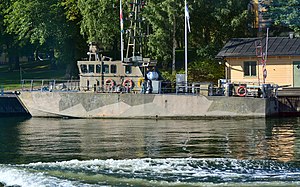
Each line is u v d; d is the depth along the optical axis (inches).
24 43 3636.8
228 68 2864.2
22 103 2504.9
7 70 4544.8
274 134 1815.9
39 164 1244.5
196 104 2319.1
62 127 2100.1
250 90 2477.9
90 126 2114.9
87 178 1098.7
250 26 3270.2
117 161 1254.9
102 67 2463.1
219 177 1082.7
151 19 3034.0
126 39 3129.9
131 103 2362.2
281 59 2773.1
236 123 2154.3
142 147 1568.7
